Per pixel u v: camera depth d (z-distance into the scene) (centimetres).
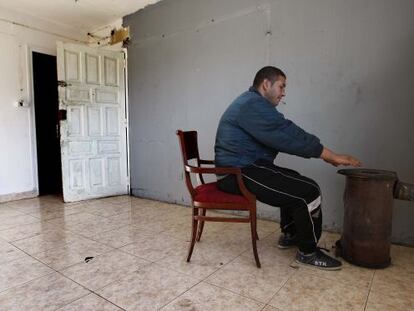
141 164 375
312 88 236
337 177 231
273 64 254
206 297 144
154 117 354
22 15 359
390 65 204
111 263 181
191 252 183
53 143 474
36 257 190
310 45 234
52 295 145
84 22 391
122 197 377
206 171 170
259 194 171
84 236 229
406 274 166
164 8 330
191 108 316
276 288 152
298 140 164
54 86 473
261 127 165
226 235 231
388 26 202
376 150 213
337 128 228
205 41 297
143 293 147
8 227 252
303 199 166
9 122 353
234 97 281
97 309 134
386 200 168
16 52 355
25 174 369
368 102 213
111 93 374
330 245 209
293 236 202
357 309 133
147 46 352
